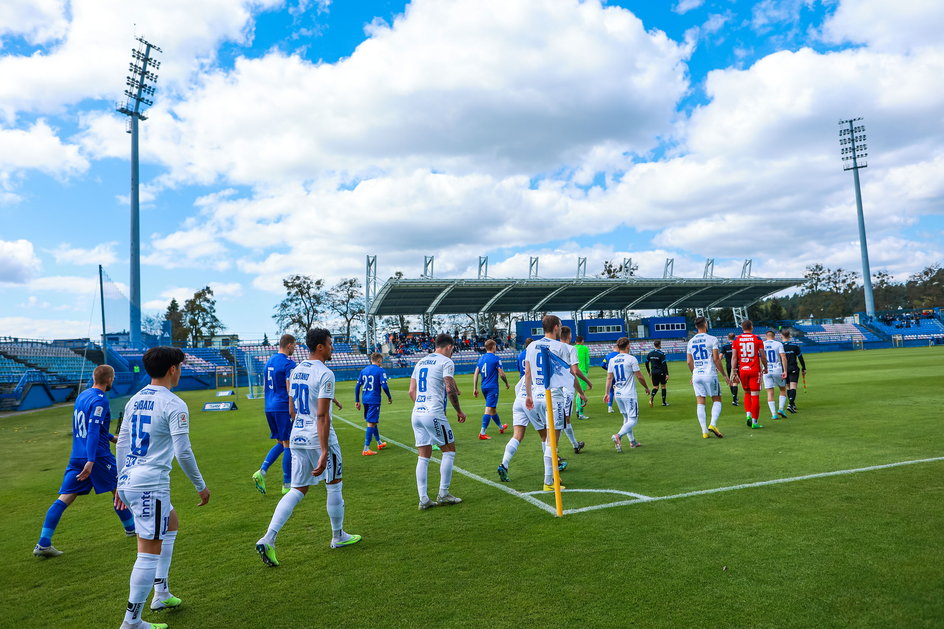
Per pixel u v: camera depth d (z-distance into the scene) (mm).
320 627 3201
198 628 3289
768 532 4340
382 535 4816
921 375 19562
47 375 26344
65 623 3480
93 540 5195
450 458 5762
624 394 8266
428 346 48438
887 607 3082
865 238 62000
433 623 3170
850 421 9945
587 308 51250
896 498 5090
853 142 62094
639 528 4598
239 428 13695
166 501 3455
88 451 4766
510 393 20828
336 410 17438
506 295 45625
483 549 4305
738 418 11305
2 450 11328
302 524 5289
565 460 7512
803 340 55844
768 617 3037
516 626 3084
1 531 5566
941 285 87750
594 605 3281
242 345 43500
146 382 24562
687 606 3209
